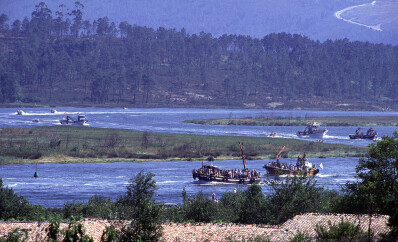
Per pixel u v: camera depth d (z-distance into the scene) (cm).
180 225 14412
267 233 13375
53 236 9988
